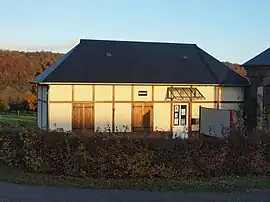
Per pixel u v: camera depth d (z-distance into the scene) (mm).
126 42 28031
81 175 11578
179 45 29406
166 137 12039
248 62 25609
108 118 24406
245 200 9477
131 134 12039
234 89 26922
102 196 9711
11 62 60344
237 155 12086
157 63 26859
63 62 24781
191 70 27000
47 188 10367
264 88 24906
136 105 24906
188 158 11742
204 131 24453
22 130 12695
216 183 10984
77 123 23812
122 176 11516
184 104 25906
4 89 54406
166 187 10547
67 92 23578
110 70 25078
